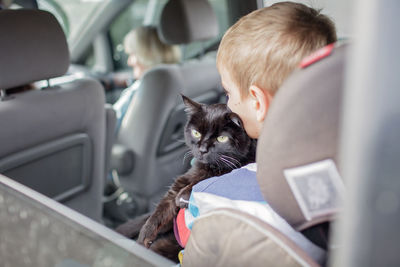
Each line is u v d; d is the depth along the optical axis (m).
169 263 0.74
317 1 1.08
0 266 0.98
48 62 1.47
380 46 0.43
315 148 0.59
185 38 2.11
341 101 0.56
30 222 0.92
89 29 3.65
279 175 0.64
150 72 2.15
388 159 0.43
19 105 1.46
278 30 0.80
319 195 0.62
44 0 3.46
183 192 1.09
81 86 1.68
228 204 0.79
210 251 0.68
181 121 2.30
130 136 2.24
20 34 1.38
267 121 0.63
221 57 0.87
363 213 0.45
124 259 0.76
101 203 2.00
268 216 0.75
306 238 0.73
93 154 1.83
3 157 1.46
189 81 2.20
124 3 3.63
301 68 0.59
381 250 0.45
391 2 0.43
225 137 1.13
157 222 1.17
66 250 0.84
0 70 1.36
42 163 1.62
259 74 0.82
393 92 0.43
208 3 2.14
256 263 0.64
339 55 0.56
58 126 1.61
